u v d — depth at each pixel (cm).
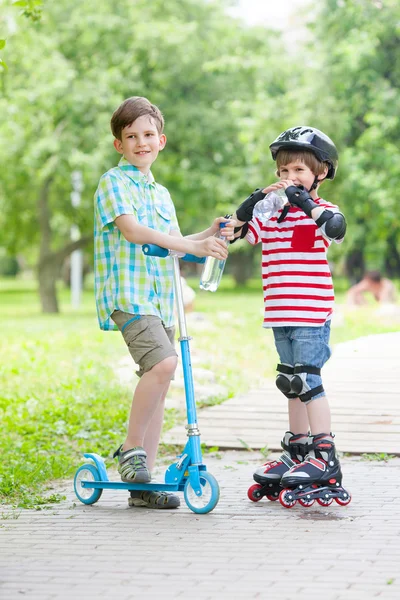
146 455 621
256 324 2008
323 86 2686
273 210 589
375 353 1248
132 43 2784
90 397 1126
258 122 2705
